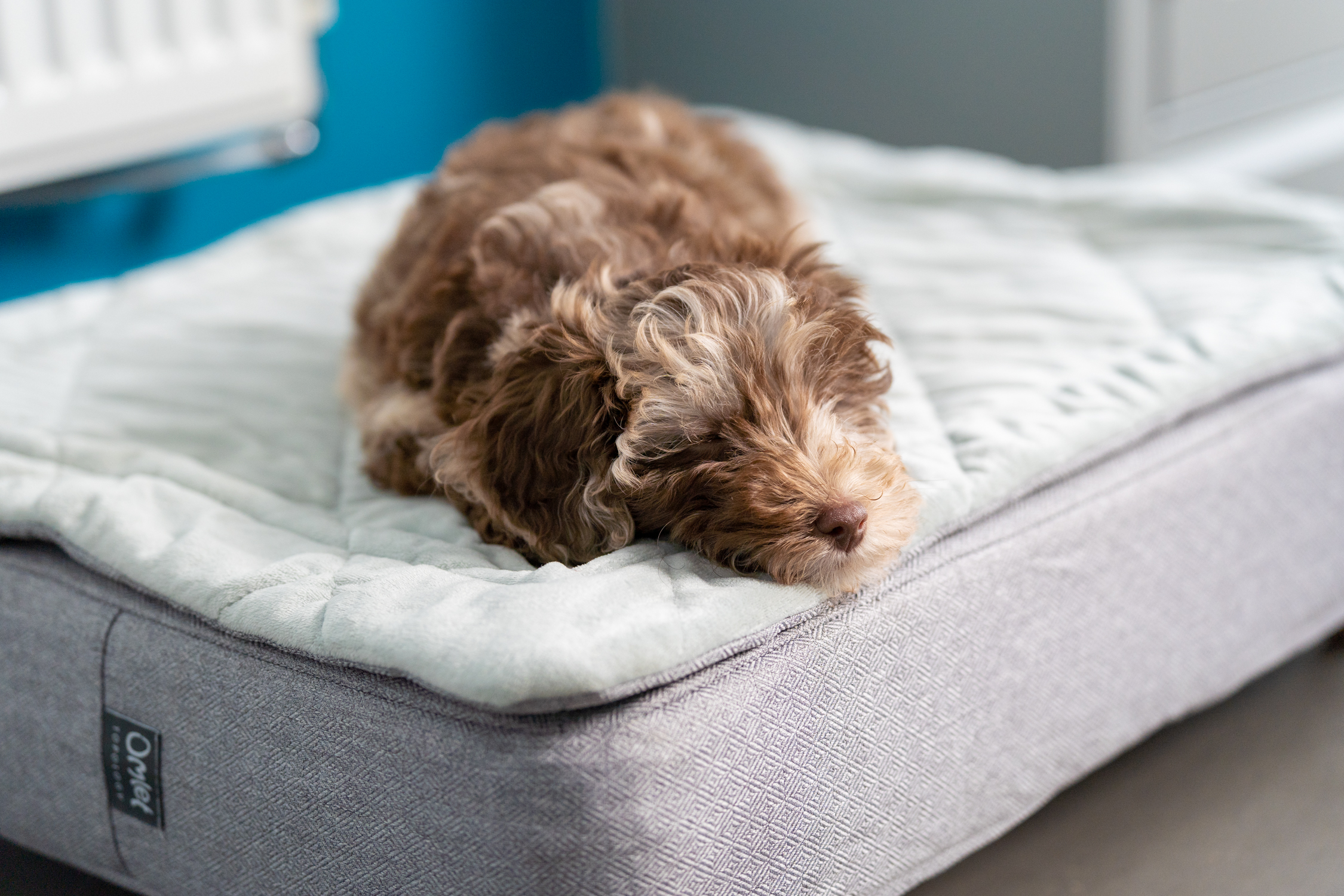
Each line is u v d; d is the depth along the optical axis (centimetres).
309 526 99
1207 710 111
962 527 94
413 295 107
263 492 103
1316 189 186
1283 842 99
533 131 130
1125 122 172
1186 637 103
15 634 96
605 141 123
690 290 93
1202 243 129
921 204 146
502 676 79
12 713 96
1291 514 108
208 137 160
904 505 91
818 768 86
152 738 90
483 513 96
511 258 103
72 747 94
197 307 134
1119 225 135
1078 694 98
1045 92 177
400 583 88
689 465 92
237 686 88
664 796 81
